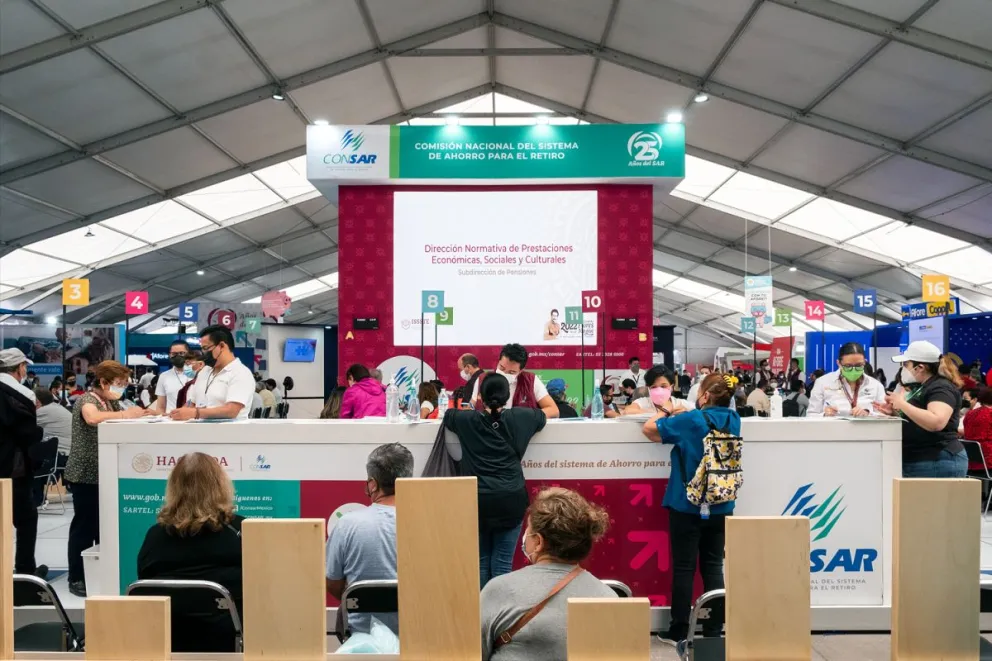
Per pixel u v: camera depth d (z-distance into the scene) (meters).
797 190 13.82
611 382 7.01
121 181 12.08
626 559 3.34
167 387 4.84
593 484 3.33
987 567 4.34
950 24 7.58
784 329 24.75
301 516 3.32
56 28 7.85
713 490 2.95
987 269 14.46
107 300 19.53
